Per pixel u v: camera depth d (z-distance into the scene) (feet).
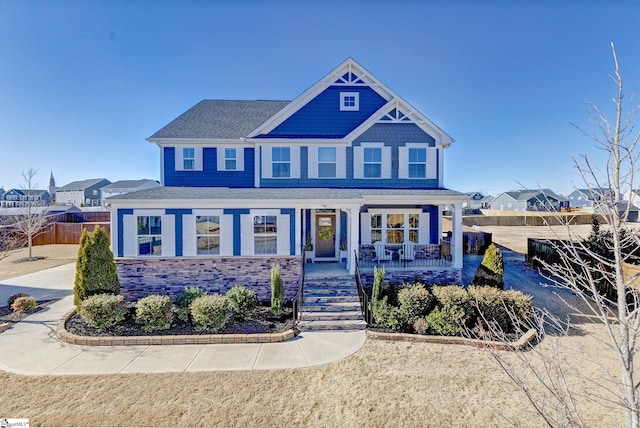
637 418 11.13
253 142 50.03
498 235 106.01
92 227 98.94
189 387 22.12
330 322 32.53
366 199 42.80
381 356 26.53
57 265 65.62
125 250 39.78
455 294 31.17
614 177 11.86
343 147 49.80
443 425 18.56
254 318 33.86
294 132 50.49
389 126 49.73
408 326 31.50
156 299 31.76
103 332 30.32
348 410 19.84
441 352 27.17
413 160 49.83
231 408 19.98
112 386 22.17
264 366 24.91
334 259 50.24
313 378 23.30
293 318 31.65
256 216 41.14
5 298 42.01
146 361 25.61
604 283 39.45
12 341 29.12
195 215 40.55
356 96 50.80
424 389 21.93
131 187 241.76
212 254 40.88
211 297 32.81
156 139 49.96
